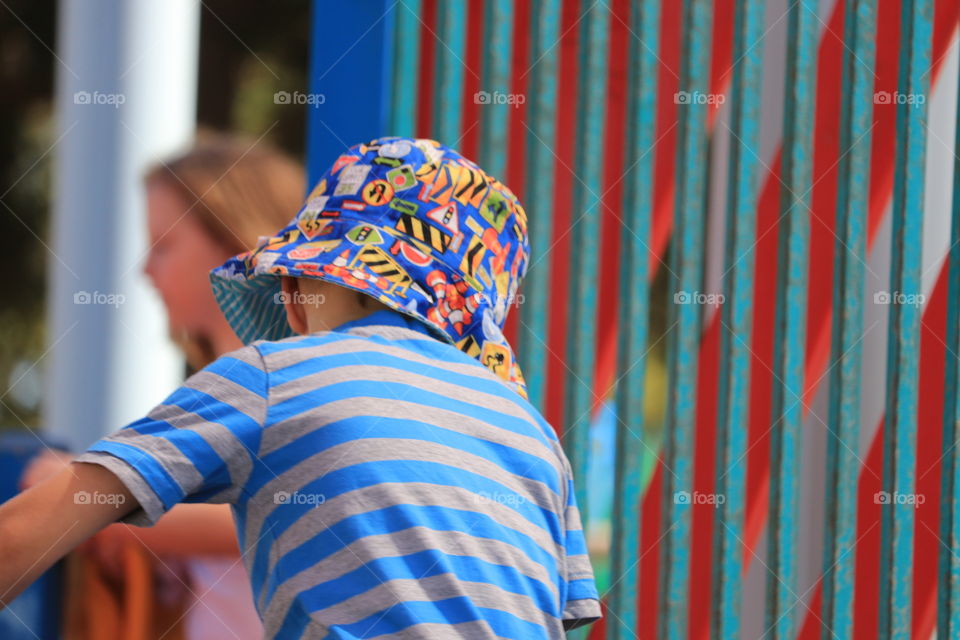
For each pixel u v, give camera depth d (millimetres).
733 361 6359
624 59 7605
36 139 31047
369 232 4988
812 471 7285
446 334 5059
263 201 8406
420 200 5090
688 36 6422
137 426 4371
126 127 11008
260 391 4480
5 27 30625
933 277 7102
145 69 11094
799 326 6371
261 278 5227
